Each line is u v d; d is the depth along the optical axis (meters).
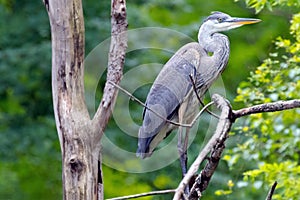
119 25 7.52
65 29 7.18
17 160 18.75
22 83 19.00
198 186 7.05
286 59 11.11
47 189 18.69
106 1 18.62
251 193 13.64
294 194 10.77
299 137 11.12
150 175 16.77
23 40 18.95
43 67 18.44
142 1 19.31
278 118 11.24
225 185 14.86
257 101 11.16
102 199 7.30
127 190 17.52
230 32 18.50
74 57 7.21
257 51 17.92
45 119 19.16
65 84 7.18
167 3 19.36
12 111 19.20
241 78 17.55
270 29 17.91
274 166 10.73
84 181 7.09
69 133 7.10
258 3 10.52
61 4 7.19
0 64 18.48
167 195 16.94
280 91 10.85
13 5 19.30
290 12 14.03
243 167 12.98
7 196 18.38
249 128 11.32
